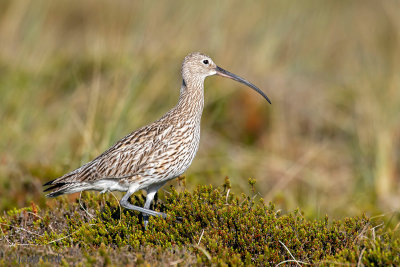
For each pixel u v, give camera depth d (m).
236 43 24.55
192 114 14.30
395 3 24.84
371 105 21.12
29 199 16.53
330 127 23.48
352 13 31.11
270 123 23.19
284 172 20.69
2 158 18.39
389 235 12.03
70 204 14.12
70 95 22.48
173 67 22.56
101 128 18.20
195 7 24.23
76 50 26.89
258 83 23.84
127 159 13.66
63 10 31.33
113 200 14.11
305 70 25.70
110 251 11.02
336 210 17.73
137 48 20.59
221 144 22.02
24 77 22.70
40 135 20.58
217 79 23.44
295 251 11.59
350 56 27.53
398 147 21.16
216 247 11.25
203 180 19.30
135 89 19.22
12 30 25.12
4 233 12.69
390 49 23.09
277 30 25.75
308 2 28.86
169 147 13.75
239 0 25.70
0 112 21.05
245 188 19.23
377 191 19.62
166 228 12.16
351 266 10.84
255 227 11.73
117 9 27.95
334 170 21.48
